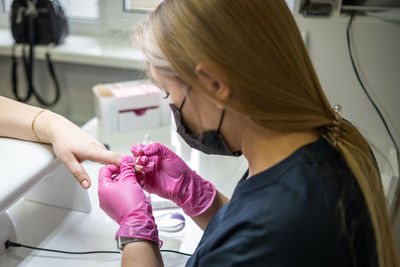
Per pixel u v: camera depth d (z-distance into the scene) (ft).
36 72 5.83
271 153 1.88
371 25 3.62
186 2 1.71
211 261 1.82
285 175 1.78
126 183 2.58
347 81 3.88
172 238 2.87
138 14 5.70
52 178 3.05
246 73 1.65
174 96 2.00
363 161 1.89
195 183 2.87
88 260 2.69
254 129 1.90
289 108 1.75
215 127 1.98
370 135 4.04
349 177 1.80
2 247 2.70
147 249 2.22
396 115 3.89
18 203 3.23
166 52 1.73
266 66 1.68
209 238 1.90
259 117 1.72
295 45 1.79
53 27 5.30
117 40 5.78
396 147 3.97
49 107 6.08
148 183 2.86
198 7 1.66
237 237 1.75
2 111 2.96
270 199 1.74
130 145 4.17
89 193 3.34
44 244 2.82
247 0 1.68
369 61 3.76
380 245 1.86
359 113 4.00
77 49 5.37
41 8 5.20
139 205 2.44
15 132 2.90
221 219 2.01
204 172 3.62
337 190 1.73
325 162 1.80
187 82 1.75
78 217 3.10
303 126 1.81
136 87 4.55
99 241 2.86
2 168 2.57
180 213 3.07
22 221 3.03
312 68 1.88
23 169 2.58
